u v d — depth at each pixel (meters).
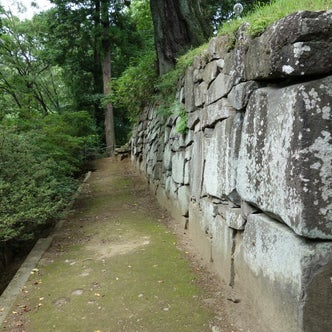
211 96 3.07
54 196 5.74
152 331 2.29
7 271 4.21
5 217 3.81
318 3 1.84
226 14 7.50
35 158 5.52
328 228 1.57
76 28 16.69
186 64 4.18
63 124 9.78
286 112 1.71
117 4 16.27
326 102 1.56
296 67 1.60
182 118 4.33
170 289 2.84
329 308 1.58
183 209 4.42
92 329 2.36
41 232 5.00
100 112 19.16
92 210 6.06
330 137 1.56
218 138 2.88
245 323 2.22
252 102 2.14
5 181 4.39
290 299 1.70
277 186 1.80
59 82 20.52
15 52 17.38
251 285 2.23
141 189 7.62
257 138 2.06
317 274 1.57
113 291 2.88
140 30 16.81
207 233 3.32
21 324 2.49
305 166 1.57
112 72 18.44
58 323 2.46
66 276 3.28
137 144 9.88
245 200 2.28
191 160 4.00
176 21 6.11
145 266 3.35
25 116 9.37
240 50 2.33
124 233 4.56
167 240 4.10
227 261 2.71
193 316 2.42
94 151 15.02
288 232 1.74
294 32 1.60
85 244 4.24
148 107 8.19
